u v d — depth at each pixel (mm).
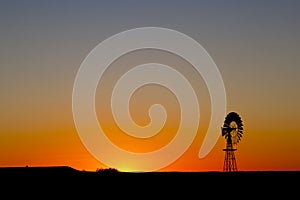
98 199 56000
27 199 55375
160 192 60094
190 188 62250
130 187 62781
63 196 57250
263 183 64500
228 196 57219
